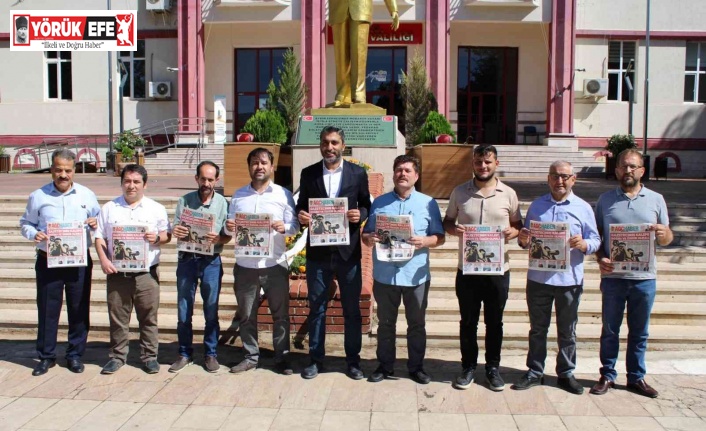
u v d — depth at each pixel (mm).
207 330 5848
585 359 6258
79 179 17609
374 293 5574
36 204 5777
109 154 21609
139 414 4871
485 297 5383
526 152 22062
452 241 8758
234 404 5070
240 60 25125
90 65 25219
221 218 5922
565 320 5328
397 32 23703
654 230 5160
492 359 5418
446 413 4914
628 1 24094
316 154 9945
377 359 6113
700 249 8516
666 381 5629
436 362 6188
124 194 5871
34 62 25328
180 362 5840
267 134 11625
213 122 25016
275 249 5746
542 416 4859
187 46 23359
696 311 7012
